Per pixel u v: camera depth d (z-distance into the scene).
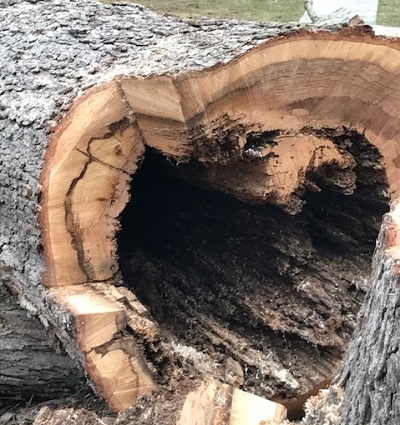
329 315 1.85
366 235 2.00
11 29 1.96
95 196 1.58
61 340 1.62
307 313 1.87
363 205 1.96
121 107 1.54
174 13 4.76
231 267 2.05
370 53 1.61
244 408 1.45
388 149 1.80
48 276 1.57
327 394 1.35
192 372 1.66
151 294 2.02
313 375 1.79
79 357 1.52
